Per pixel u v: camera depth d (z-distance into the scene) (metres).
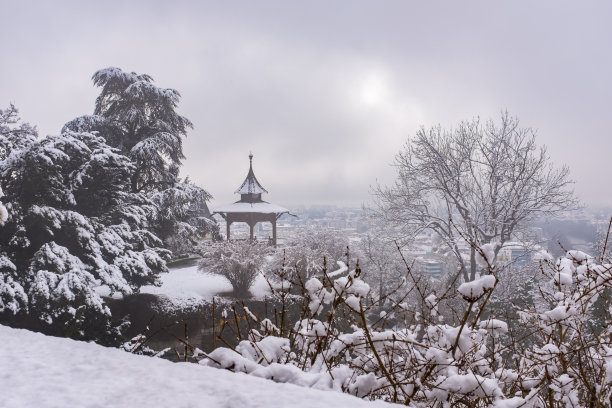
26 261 18.55
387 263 40.12
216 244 27.42
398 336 3.37
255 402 1.88
